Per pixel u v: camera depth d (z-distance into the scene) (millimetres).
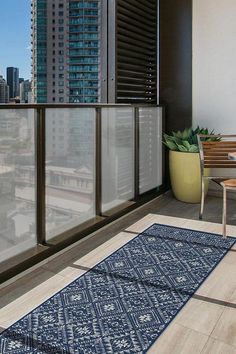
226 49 4582
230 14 4512
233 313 2125
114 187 3908
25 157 2625
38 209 2803
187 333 1944
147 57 4559
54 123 2885
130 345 1854
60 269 2660
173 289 2396
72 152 3154
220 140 4328
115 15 3734
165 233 3402
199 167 4270
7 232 2553
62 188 3078
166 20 4770
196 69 4746
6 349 1817
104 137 3619
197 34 4688
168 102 4883
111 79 3781
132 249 3031
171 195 4773
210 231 3469
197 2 4641
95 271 2639
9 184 2518
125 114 3980
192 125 4844
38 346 1846
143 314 2121
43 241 2885
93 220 3482
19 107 2502
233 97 4621
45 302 2230
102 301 2252
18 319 2059
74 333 1949
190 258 2865
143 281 2500
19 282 2461
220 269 2678
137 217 3875
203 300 2264
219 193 4762
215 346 1841
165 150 4910
